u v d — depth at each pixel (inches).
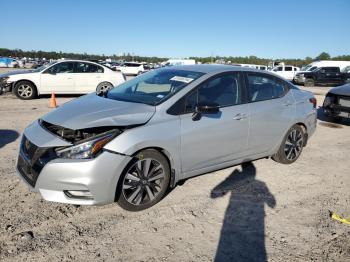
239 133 186.7
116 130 142.6
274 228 146.4
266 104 202.5
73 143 137.0
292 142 225.9
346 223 153.6
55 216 146.3
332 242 137.7
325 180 204.7
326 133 337.1
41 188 138.3
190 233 139.6
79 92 529.3
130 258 121.9
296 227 148.1
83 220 144.7
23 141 154.6
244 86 194.2
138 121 149.0
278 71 1381.6
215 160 179.9
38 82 498.3
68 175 134.6
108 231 137.7
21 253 120.6
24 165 148.3
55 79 508.7
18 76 488.4
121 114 150.9
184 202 165.3
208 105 162.7
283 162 225.8
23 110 393.7
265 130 202.2
